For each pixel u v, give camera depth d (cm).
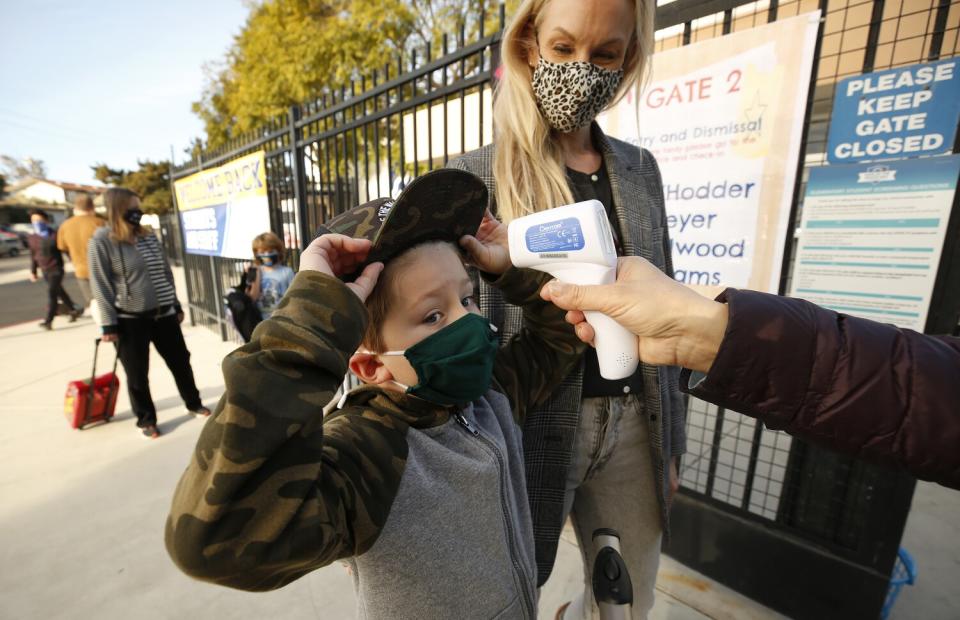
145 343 323
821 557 172
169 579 204
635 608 128
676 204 185
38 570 209
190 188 600
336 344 62
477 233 100
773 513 206
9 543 226
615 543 116
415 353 77
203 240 589
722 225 175
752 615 183
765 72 158
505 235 100
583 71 103
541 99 110
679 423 134
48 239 692
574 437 112
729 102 167
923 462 63
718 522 195
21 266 2041
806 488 176
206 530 53
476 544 80
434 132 360
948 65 129
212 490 53
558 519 113
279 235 430
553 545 114
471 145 326
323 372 61
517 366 106
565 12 101
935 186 135
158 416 366
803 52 150
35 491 267
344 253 75
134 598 195
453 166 125
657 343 77
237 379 56
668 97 180
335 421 79
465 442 84
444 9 953
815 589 175
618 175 121
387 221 71
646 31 114
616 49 108
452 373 76
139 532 233
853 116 146
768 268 168
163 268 331
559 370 106
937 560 202
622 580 109
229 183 482
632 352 81
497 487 84
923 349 64
